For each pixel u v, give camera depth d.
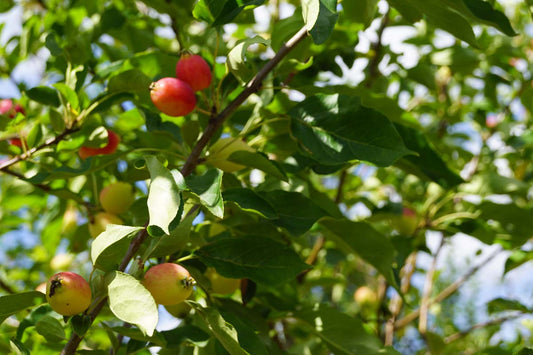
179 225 0.74
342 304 1.65
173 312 0.80
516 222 1.04
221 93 0.85
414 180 1.33
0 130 0.89
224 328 0.73
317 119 0.80
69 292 0.68
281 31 0.84
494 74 1.20
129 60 0.89
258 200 0.77
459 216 1.08
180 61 0.78
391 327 1.17
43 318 0.72
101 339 1.01
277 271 0.79
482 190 1.07
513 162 1.33
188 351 0.83
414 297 1.48
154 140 0.94
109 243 0.68
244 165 0.80
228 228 0.86
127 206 0.91
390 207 1.07
